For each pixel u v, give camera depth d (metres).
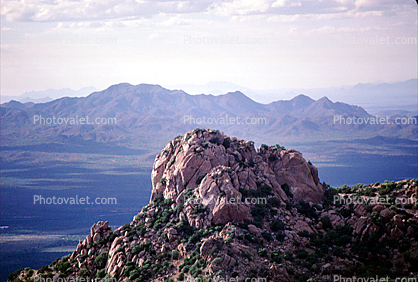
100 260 131.38
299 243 123.88
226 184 134.38
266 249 119.50
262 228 127.75
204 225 128.00
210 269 110.44
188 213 132.38
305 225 133.00
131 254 126.88
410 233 120.62
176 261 121.31
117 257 127.81
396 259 116.25
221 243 115.38
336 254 119.81
